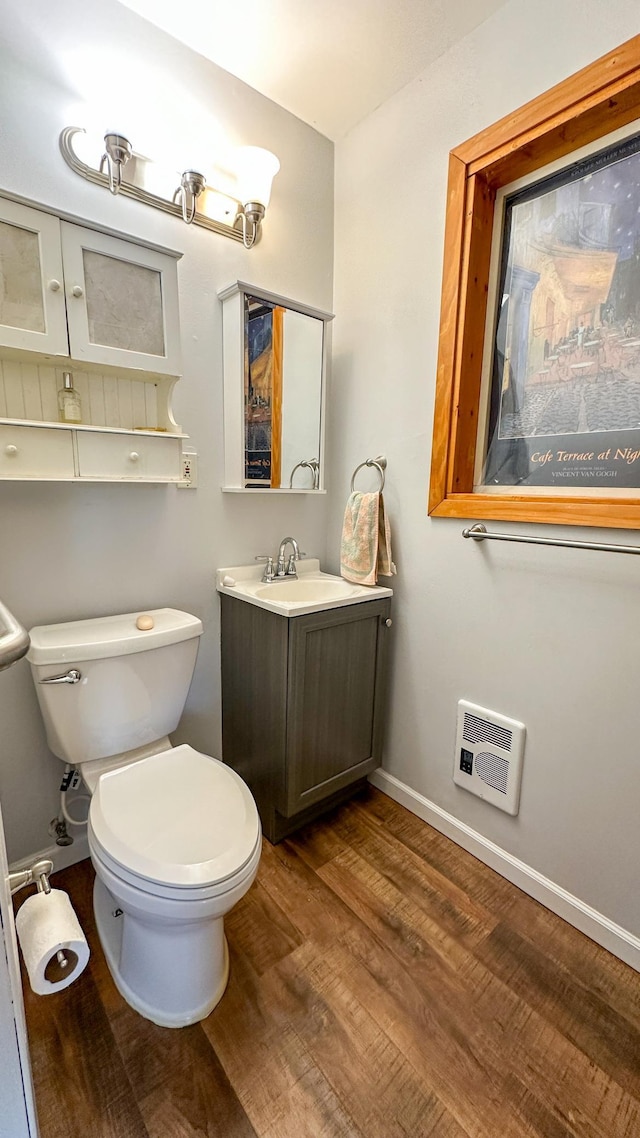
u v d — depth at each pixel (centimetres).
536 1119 93
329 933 130
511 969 122
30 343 116
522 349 141
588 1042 106
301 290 183
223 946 118
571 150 125
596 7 110
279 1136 89
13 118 118
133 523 152
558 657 133
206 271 157
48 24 120
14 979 57
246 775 174
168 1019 107
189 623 146
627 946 124
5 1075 52
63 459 125
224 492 172
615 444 122
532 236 136
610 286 121
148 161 139
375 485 184
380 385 177
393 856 159
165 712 144
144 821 107
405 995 115
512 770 145
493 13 129
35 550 135
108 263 127
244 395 162
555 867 138
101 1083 96
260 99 161
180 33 139
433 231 153
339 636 159
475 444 155
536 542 130
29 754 140
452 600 160
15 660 51
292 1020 108
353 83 156
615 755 123
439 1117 92
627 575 117
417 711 176
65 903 76
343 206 185
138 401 147
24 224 113
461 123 141
